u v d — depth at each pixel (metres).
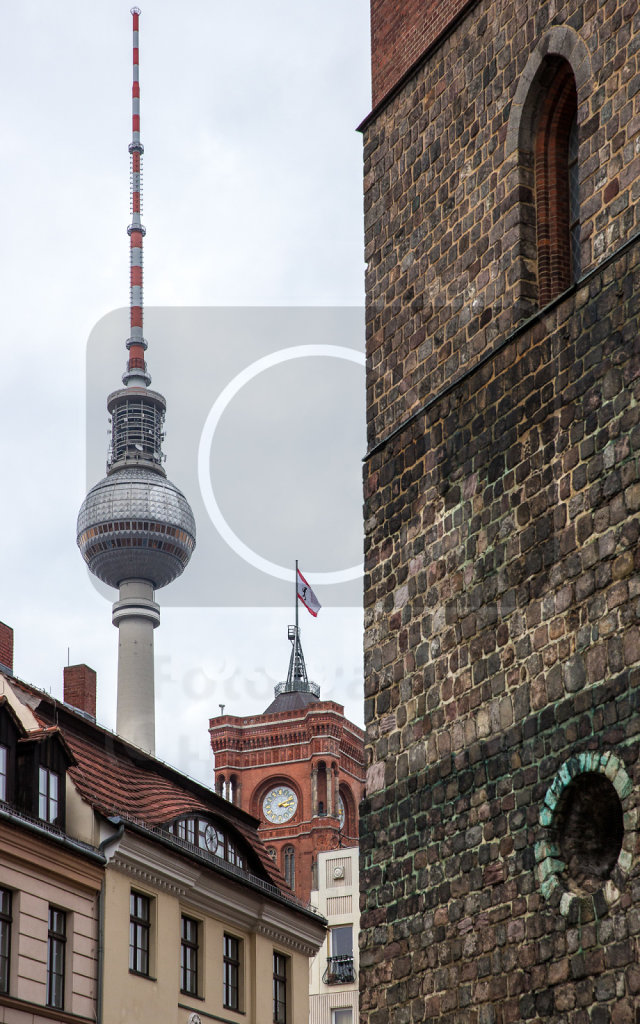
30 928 37.28
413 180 25.31
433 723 22.06
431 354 23.98
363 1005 22.33
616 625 18.94
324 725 189.62
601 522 19.58
